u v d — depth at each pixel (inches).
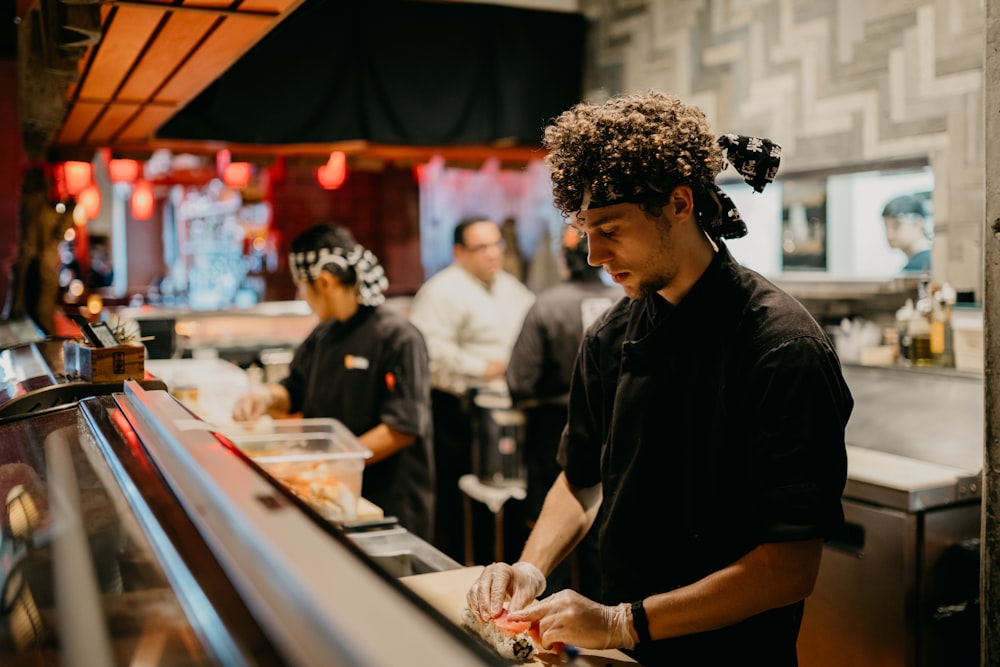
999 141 73.8
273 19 80.3
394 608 25.6
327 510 88.4
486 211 257.8
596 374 70.9
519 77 208.1
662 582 64.3
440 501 192.4
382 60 194.2
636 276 60.2
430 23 198.5
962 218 131.3
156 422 51.3
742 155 63.6
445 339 195.3
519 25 208.2
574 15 215.3
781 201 165.5
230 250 317.1
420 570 76.4
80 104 123.0
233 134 181.6
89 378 73.3
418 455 120.8
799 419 56.7
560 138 60.0
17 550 38.8
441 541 192.2
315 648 24.8
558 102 213.5
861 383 135.9
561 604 57.2
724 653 61.2
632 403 65.1
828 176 154.5
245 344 205.6
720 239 63.9
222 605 29.4
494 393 177.6
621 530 65.7
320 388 123.7
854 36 149.0
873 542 111.0
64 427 58.8
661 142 56.8
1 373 86.0
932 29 135.4
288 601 27.3
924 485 108.2
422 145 199.2
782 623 61.6
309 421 109.3
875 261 147.3
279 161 194.5
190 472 41.1
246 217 297.7
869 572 111.4
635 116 57.6
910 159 139.3
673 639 62.6
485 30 204.5
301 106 187.3
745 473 60.6
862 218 149.3
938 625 109.8
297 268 119.6
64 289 228.8
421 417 118.3
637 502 64.9
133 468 44.8
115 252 373.7
